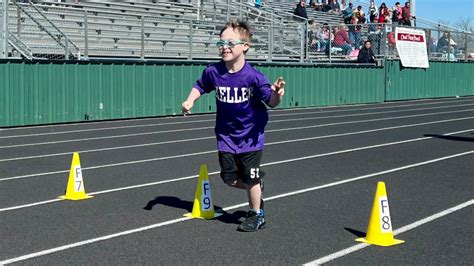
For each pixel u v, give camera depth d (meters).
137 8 28.55
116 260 6.18
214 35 28.48
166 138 16.66
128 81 22.47
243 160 7.22
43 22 23.17
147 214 8.09
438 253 6.47
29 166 11.94
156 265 6.03
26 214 8.08
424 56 35.75
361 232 7.25
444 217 8.03
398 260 6.23
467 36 39.28
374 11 38.75
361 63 32.47
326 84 30.50
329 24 34.12
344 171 11.51
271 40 28.34
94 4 27.44
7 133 17.70
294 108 28.84
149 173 11.18
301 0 33.78
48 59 20.14
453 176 11.05
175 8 30.55
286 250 6.53
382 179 10.72
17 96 19.33
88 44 23.92
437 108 29.22
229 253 6.41
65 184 10.16
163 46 26.86
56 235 7.07
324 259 6.24
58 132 18.06
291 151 14.21
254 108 7.14
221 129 7.28
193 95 7.29
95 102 21.50
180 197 9.16
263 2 36.78
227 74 7.06
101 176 10.85
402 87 34.69
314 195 9.34
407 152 14.17
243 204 8.70
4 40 19.80
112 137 16.88
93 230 7.29
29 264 6.05
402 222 7.76
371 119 23.36
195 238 6.97
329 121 22.34
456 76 38.44
